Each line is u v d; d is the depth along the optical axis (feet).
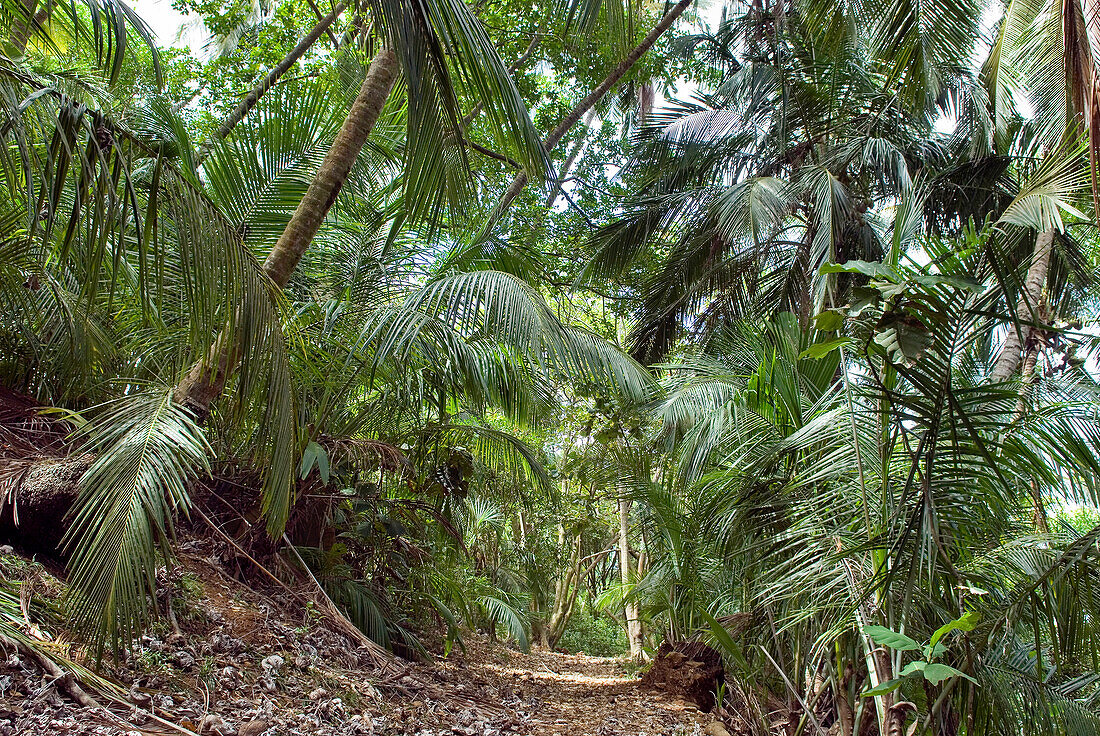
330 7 32.96
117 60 8.38
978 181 26.89
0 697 7.87
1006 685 9.66
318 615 16.33
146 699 9.36
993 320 8.58
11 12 9.25
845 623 9.87
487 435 21.09
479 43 9.26
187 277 9.27
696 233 31.01
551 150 29.35
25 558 11.52
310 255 19.03
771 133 30.01
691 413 15.71
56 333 14.57
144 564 8.59
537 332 15.52
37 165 8.06
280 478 10.36
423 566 21.95
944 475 9.33
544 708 19.12
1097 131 8.66
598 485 23.67
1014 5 19.58
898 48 18.47
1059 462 9.12
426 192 10.75
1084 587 8.54
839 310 8.16
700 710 21.72
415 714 13.85
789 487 11.03
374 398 19.44
